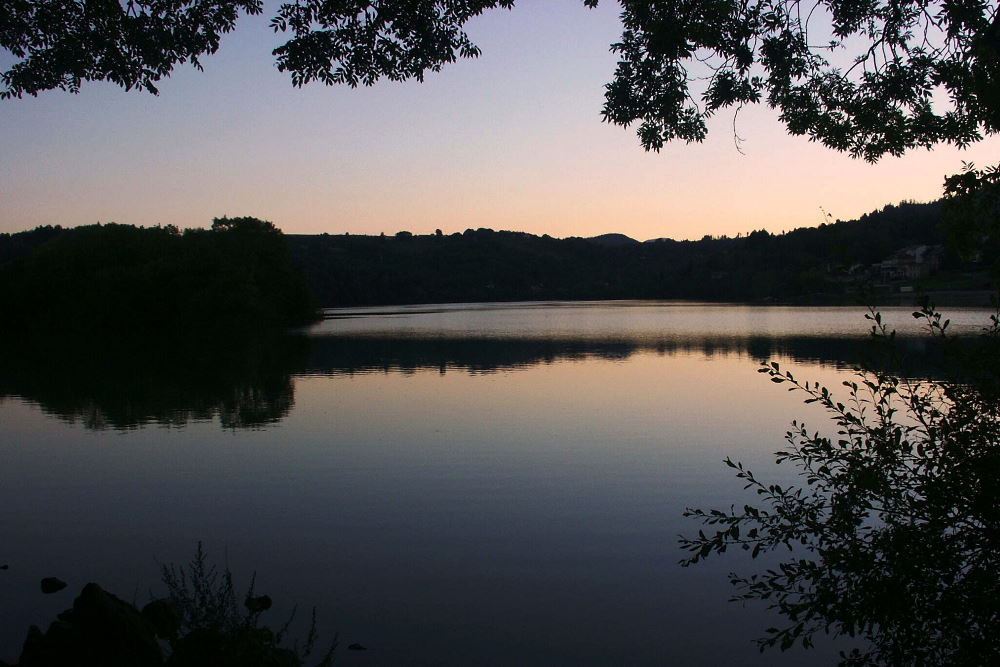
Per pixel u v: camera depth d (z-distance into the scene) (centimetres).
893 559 421
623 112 813
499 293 16150
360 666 605
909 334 3525
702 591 746
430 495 1090
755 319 6494
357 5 781
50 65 781
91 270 6538
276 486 1150
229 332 6106
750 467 1223
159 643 602
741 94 784
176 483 1174
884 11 723
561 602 725
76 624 559
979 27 598
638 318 7200
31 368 3216
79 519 993
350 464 1288
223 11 791
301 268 7725
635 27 767
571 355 3381
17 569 816
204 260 6303
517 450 1381
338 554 855
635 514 989
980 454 411
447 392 2214
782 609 474
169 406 2016
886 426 448
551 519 973
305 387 2388
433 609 711
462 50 819
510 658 619
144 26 776
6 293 6378
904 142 723
